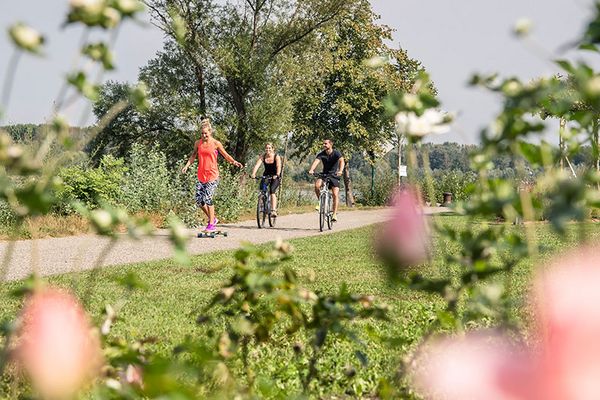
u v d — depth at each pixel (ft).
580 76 8.79
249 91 204.33
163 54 203.82
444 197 205.46
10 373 17.83
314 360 15.40
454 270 46.47
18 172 9.12
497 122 9.98
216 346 15.21
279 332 28.58
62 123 9.49
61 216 107.14
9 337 9.97
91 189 112.88
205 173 94.53
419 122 11.00
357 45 301.63
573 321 6.30
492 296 11.19
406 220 9.00
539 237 74.33
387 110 11.27
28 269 59.11
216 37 200.54
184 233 9.74
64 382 8.07
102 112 199.41
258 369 22.16
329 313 14.51
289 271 14.49
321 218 105.81
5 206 99.91
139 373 10.96
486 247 10.89
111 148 204.13
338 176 107.96
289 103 204.95
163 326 32.30
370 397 22.08
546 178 9.41
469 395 7.05
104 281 48.44
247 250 14.30
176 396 8.28
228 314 15.74
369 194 281.95
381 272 9.25
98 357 10.52
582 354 6.25
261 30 203.21
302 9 203.92
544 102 10.34
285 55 205.46
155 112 202.49
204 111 205.46
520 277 45.27
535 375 6.59
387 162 294.05
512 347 8.48
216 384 13.94
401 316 33.17
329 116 309.83
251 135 202.49
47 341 8.05
